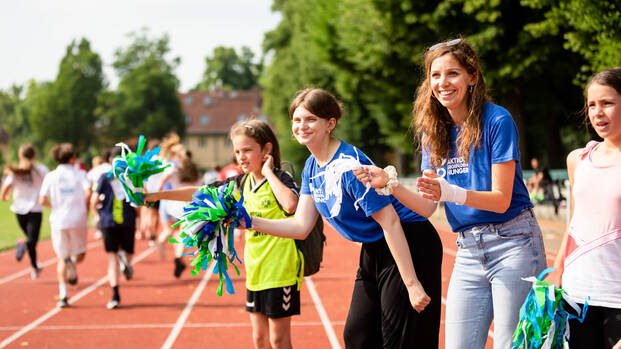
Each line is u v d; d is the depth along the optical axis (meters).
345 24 20.95
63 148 7.84
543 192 17.42
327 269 10.66
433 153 3.27
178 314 7.18
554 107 21.59
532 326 2.88
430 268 3.28
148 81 76.19
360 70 22.73
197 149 99.88
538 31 13.45
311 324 6.64
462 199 2.90
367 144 37.47
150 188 9.95
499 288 3.10
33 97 109.56
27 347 5.79
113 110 76.69
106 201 7.65
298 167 45.38
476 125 3.07
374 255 3.35
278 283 4.05
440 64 3.09
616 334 2.78
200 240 3.12
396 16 17.97
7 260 12.23
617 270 2.80
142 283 9.33
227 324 6.68
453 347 3.24
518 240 3.10
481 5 16.33
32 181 9.70
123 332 6.36
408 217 3.31
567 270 2.96
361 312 3.41
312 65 37.06
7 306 7.68
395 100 25.28
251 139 4.14
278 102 47.75
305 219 3.54
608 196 2.82
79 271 10.61
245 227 3.26
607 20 9.93
